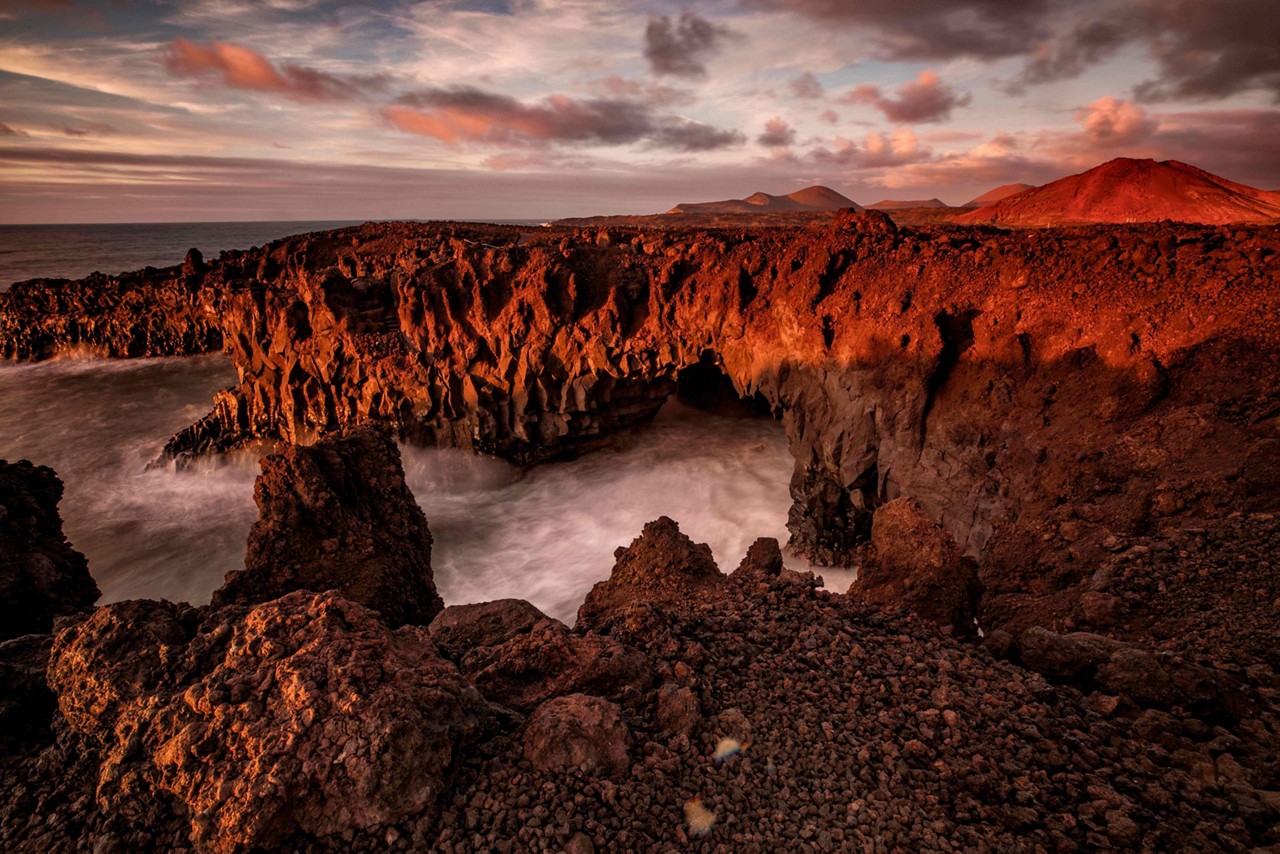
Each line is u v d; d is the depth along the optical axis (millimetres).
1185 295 15336
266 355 33812
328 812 3961
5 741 5227
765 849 4211
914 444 19078
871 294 20562
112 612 5484
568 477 30375
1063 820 4336
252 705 4344
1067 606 8445
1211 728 5324
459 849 3979
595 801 4414
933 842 4195
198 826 3857
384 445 12539
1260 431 11766
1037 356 17156
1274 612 6961
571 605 20875
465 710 4863
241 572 9891
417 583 11500
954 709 5496
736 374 24969
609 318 26625
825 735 5270
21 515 9727
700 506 27141
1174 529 9859
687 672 5879
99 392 47219
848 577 21078
